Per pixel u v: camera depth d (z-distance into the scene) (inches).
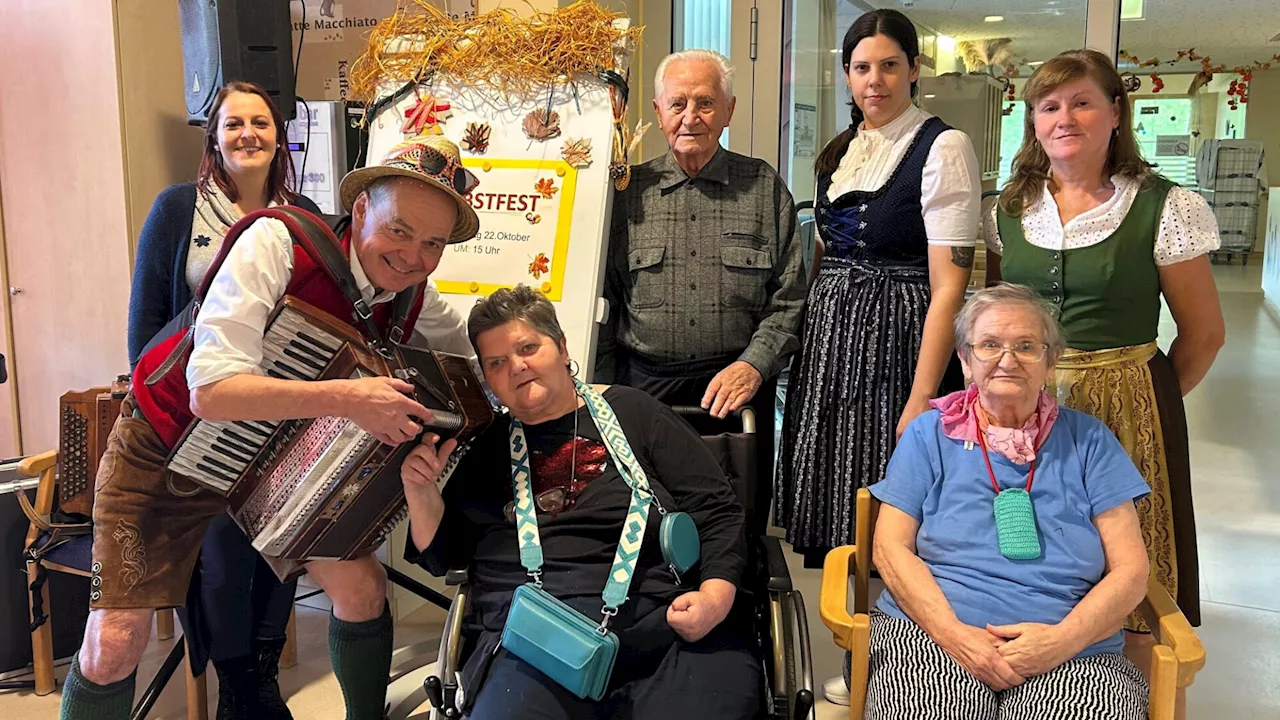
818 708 98.3
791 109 135.3
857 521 77.6
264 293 63.9
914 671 67.0
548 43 94.7
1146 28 346.6
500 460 74.9
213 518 77.2
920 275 89.8
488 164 95.0
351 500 69.4
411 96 98.7
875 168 89.8
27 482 104.2
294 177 105.3
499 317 72.5
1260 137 507.2
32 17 122.9
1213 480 171.3
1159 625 67.8
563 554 70.8
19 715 98.7
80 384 129.0
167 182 127.3
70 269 126.8
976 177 87.1
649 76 142.6
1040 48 118.8
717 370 94.1
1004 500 70.9
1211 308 81.0
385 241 65.2
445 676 67.7
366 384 63.7
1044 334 72.2
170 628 117.0
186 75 119.4
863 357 89.7
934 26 122.5
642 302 93.7
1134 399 80.3
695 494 74.0
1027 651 64.6
